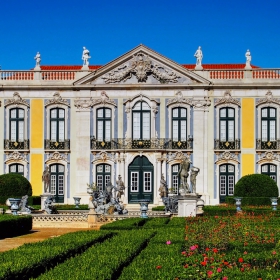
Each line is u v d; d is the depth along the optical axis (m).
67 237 18.09
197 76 43.66
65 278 11.64
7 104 44.47
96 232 20.02
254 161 43.59
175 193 43.62
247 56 44.22
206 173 43.69
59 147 44.25
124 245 16.42
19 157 44.38
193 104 43.81
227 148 43.62
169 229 21.59
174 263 13.45
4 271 11.84
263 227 22.50
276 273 12.47
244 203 38.44
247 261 14.48
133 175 43.75
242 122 43.66
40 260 13.47
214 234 18.95
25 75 44.78
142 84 43.94
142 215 28.56
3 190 40.16
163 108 43.97
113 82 44.25
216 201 43.50
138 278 11.70
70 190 44.28
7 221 23.56
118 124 44.16
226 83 43.66
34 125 44.50
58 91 44.50
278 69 43.78
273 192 39.12
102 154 44.03
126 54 44.00
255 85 43.50
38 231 26.33
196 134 43.78
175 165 44.00
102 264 13.20
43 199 36.69
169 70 44.03
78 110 44.28
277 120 43.56
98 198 31.55
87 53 44.81
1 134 44.62
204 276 11.98
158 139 43.81
